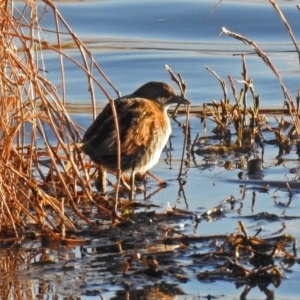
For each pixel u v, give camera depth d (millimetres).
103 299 9883
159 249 11453
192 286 10219
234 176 14836
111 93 20000
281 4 25812
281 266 10742
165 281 10367
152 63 22203
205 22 25047
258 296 9914
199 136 17438
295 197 13594
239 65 21953
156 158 14453
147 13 25859
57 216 12586
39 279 10461
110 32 24641
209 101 19625
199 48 23484
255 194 13797
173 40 24172
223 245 11188
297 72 21141
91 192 13594
